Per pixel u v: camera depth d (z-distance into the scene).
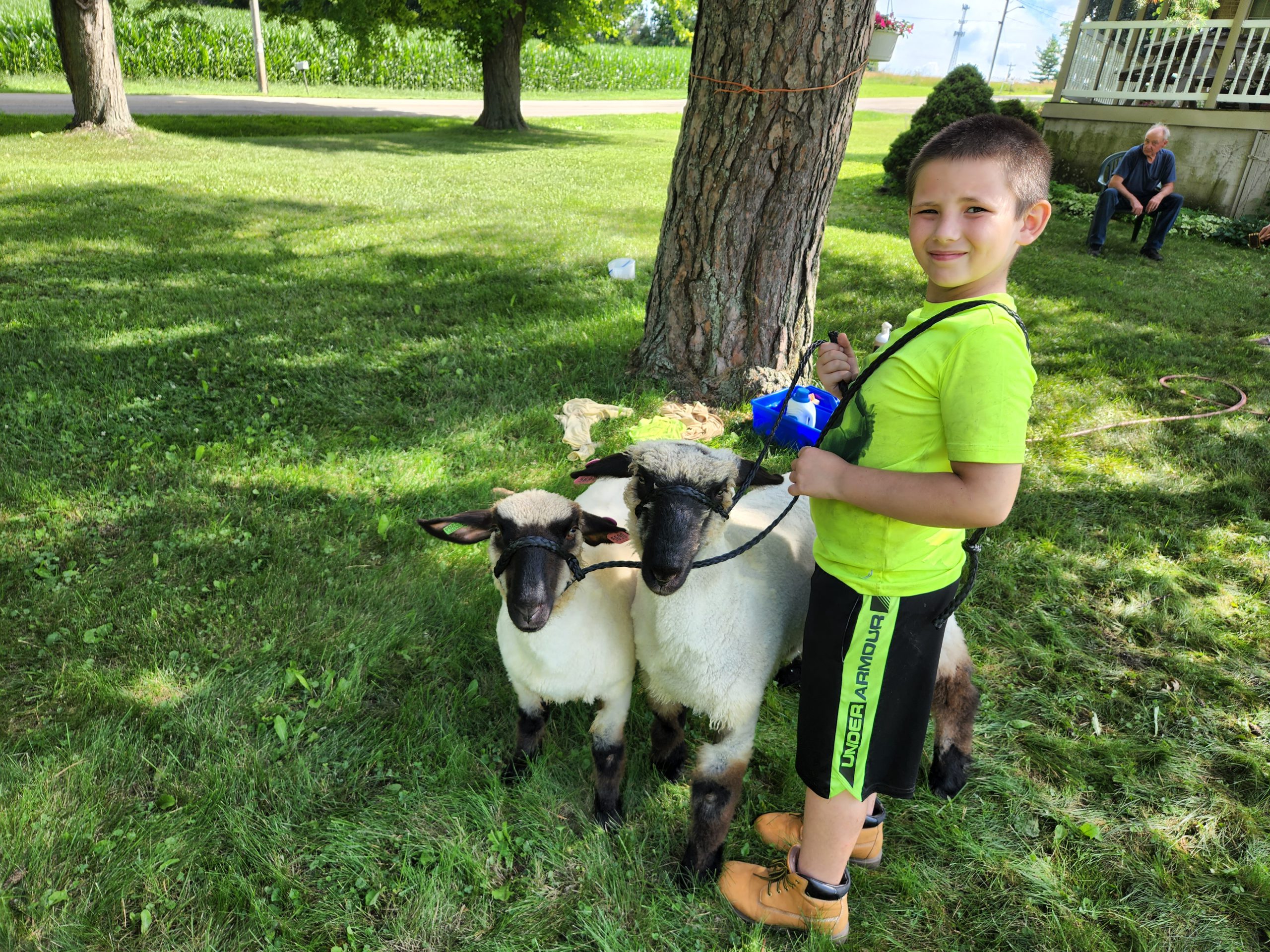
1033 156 1.79
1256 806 2.91
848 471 1.93
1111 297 8.87
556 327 6.84
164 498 4.34
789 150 5.12
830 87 4.98
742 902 2.47
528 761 2.95
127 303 7.02
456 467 4.85
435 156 18.36
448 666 3.39
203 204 11.24
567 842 2.70
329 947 2.37
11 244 8.62
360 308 7.27
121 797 2.75
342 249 9.23
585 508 3.26
